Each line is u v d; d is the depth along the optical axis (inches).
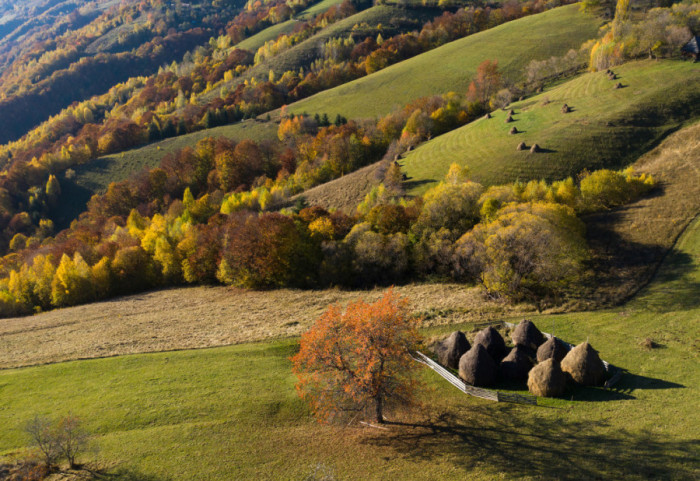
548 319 1850.4
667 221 2352.4
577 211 2701.8
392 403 1342.3
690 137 3004.4
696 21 4252.0
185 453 1259.8
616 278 2075.5
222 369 1705.2
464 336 1605.6
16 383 1683.1
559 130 3531.0
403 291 2431.1
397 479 1120.2
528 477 1061.8
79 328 2404.0
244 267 2984.7
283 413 1433.3
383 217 2970.0
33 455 1235.2
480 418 1330.0
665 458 1051.3
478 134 4126.5
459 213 2741.1
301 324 2127.2
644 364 1448.1
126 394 1556.3
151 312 2625.5
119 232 4101.9
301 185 4675.2
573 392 1376.7
